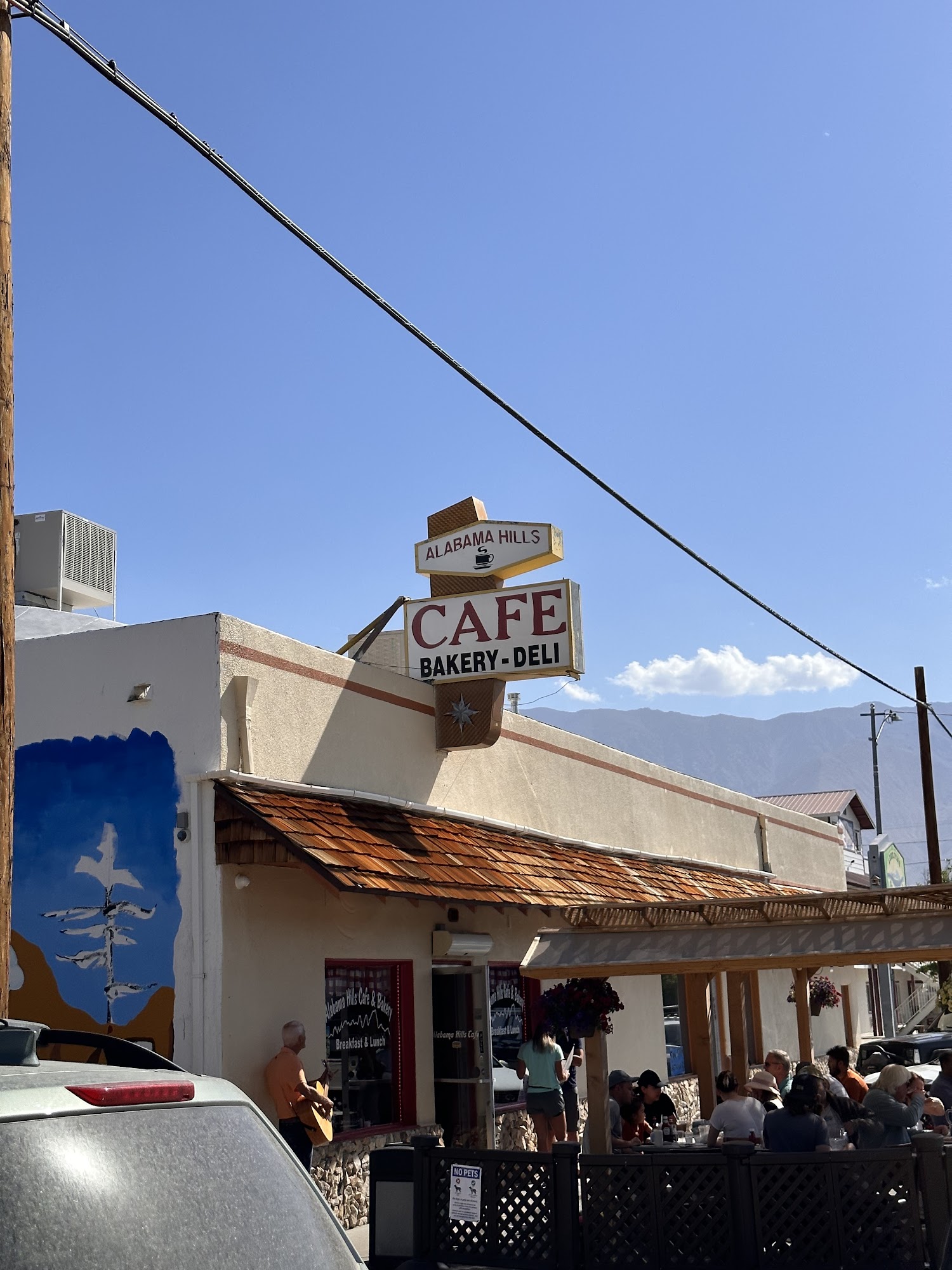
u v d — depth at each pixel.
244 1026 10.90
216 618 11.46
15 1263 2.69
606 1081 12.98
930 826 30.16
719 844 25.45
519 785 17.31
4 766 6.56
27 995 11.52
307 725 12.57
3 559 6.71
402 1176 9.08
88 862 11.52
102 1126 3.04
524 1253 8.52
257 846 10.83
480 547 15.20
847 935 13.41
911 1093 11.35
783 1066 13.91
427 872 12.31
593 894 16.03
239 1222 3.18
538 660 14.42
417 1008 13.56
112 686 11.79
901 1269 7.89
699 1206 8.28
